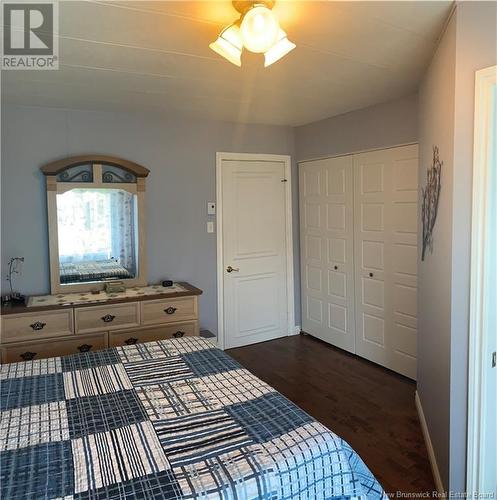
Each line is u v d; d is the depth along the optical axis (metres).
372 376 3.66
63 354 3.12
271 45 1.78
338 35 2.11
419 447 2.60
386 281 3.73
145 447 1.39
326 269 4.43
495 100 1.69
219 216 4.26
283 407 1.66
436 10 1.84
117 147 3.74
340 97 3.34
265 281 4.61
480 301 1.75
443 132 2.04
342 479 1.41
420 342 2.96
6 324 2.96
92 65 2.48
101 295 3.45
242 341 4.49
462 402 1.86
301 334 4.84
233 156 4.30
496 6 1.65
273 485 1.26
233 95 3.21
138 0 1.72
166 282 3.83
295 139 4.66
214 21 1.92
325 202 4.35
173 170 4.00
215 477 1.24
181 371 2.03
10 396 1.78
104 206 3.68
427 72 2.59
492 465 1.82
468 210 1.78
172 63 2.47
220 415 1.60
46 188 3.47
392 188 3.59
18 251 3.43
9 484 1.22
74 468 1.29
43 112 3.45
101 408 1.66
